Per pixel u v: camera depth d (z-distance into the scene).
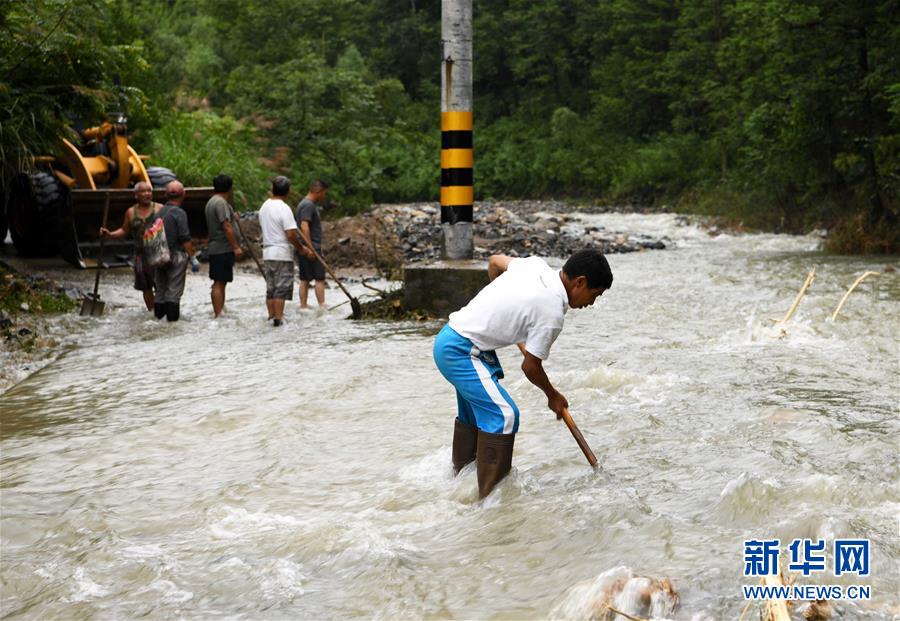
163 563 3.67
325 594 3.37
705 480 4.45
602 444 5.10
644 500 4.21
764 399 6.05
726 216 26.53
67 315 10.40
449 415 5.93
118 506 4.46
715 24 36.16
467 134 10.80
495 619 3.12
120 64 13.23
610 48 48.09
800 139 21.06
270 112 27.95
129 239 13.45
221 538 3.96
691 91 38.28
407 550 3.73
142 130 19.84
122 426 5.99
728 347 8.00
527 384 6.52
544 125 50.38
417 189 47.38
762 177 23.36
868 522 3.80
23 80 11.89
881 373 6.85
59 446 5.57
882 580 3.26
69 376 7.60
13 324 9.38
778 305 10.35
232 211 10.43
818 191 23.16
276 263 9.98
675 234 24.27
